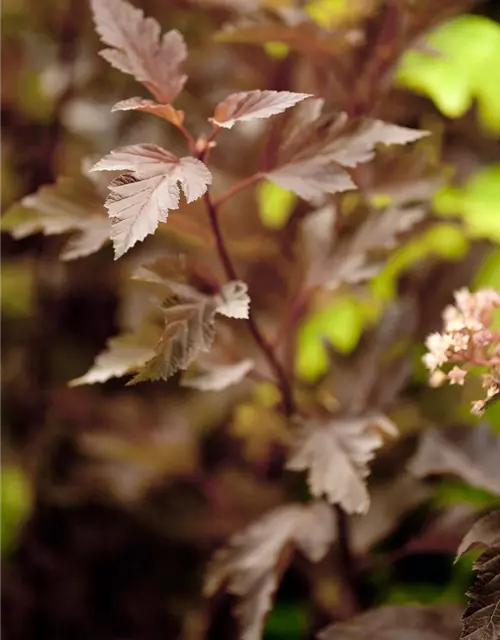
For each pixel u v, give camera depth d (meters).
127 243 0.61
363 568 0.77
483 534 0.64
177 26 0.87
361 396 0.78
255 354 0.77
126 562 0.89
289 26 0.74
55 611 0.88
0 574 0.90
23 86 0.93
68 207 0.71
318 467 0.69
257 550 0.72
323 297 0.82
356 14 0.79
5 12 0.95
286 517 0.74
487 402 0.63
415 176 0.75
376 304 0.84
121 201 0.62
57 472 0.89
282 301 0.81
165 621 0.88
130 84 0.91
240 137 0.83
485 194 0.83
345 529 0.75
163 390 0.90
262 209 0.84
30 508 0.92
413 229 0.79
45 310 0.94
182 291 0.66
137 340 0.69
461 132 0.86
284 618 0.87
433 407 0.80
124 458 0.84
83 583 0.89
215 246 0.69
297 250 0.77
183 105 0.85
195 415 0.87
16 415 0.95
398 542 0.84
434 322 0.80
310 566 0.80
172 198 0.62
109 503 0.88
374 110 0.78
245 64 0.82
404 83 0.81
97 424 0.87
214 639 0.86
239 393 0.86
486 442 0.74
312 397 0.77
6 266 1.01
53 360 0.93
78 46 0.90
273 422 0.80
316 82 0.79
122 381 0.91
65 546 0.89
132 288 0.87
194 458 0.84
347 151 0.67
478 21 0.83
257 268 0.82
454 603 0.71
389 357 0.79
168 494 0.87
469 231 0.81
